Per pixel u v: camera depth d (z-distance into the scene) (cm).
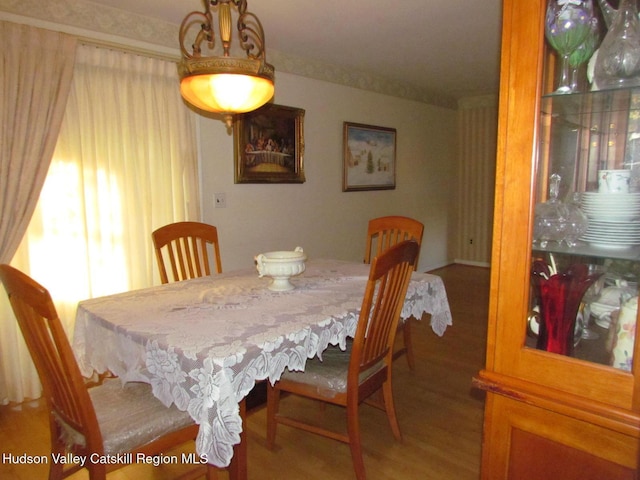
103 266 259
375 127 444
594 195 99
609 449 92
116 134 258
